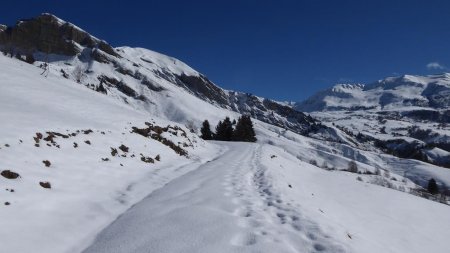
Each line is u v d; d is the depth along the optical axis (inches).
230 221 434.0
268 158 1475.1
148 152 997.8
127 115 1353.3
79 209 478.0
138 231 405.7
